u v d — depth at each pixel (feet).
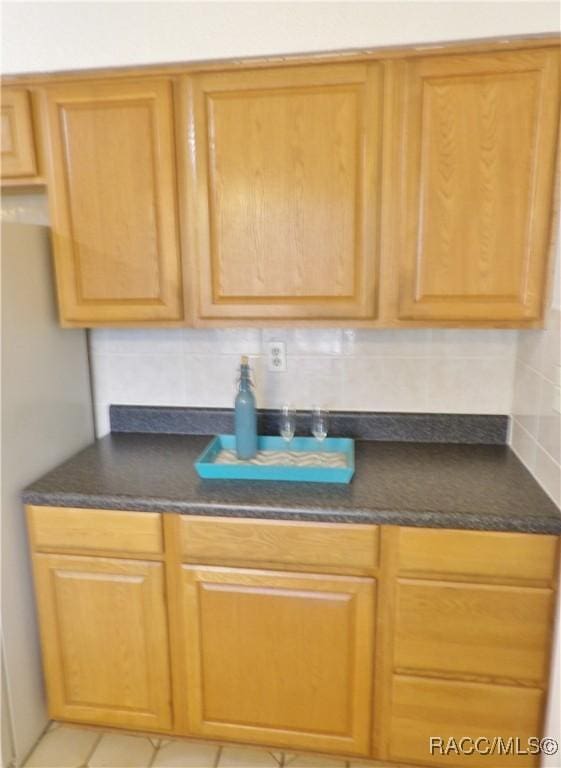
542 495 4.87
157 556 5.06
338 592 4.84
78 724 5.75
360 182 4.95
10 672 5.16
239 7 4.68
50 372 5.76
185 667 5.25
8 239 5.08
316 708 5.11
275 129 4.95
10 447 5.14
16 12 4.91
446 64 4.62
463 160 4.77
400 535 4.67
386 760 5.18
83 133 5.20
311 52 4.73
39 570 5.26
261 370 6.52
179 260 5.36
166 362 6.68
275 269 5.24
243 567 4.94
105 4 4.81
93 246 5.43
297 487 5.14
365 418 6.41
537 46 4.49
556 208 4.73
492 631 4.71
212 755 5.41
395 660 4.91
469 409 6.27
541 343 5.08
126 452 6.21
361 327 5.27
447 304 5.06
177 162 5.17
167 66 4.96
